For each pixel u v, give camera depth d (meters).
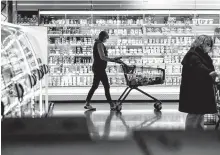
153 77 7.65
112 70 9.52
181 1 10.00
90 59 9.66
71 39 9.63
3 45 4.50
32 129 2.92
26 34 5.97
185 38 9.66
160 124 6.15
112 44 9.55
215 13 9.42
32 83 4.92
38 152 2.32
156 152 2.19
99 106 8.43
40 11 9.21
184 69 4.66
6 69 4.23
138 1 9.96
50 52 9.52
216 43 9.44
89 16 9.84
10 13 9.09
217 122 5.09
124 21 9.49
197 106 4.53
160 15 9.90
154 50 9.67
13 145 2.48
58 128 2.98
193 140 2.38
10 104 4.18
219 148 2.21
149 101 9.23
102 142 2.50
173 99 9.21
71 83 9.55
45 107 6.98
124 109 7.95
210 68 4.64
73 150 2.36
